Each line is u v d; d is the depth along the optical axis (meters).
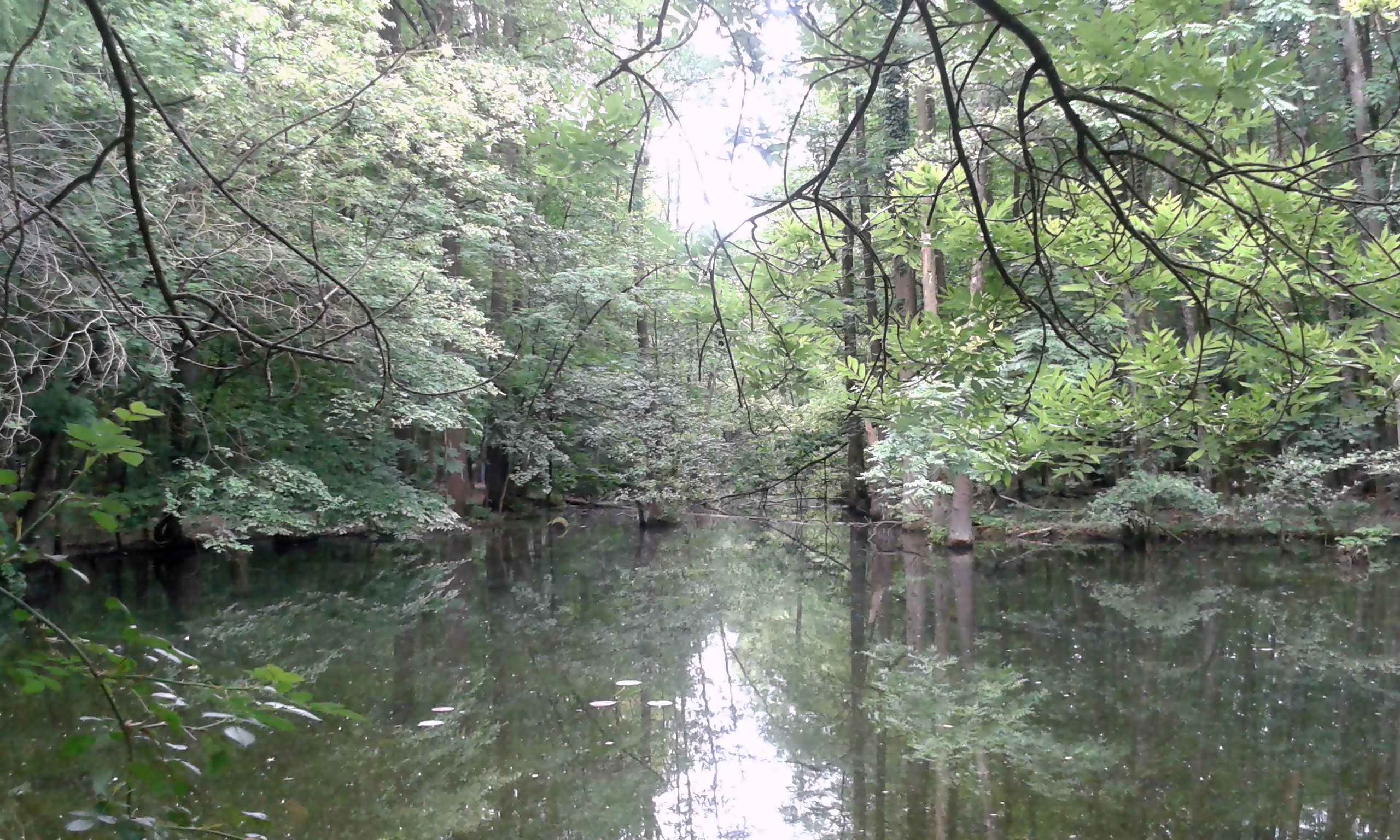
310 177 9.52
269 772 6.50
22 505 1.60
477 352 14.67
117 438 1.55
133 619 1.64
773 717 8.04
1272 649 10.03
